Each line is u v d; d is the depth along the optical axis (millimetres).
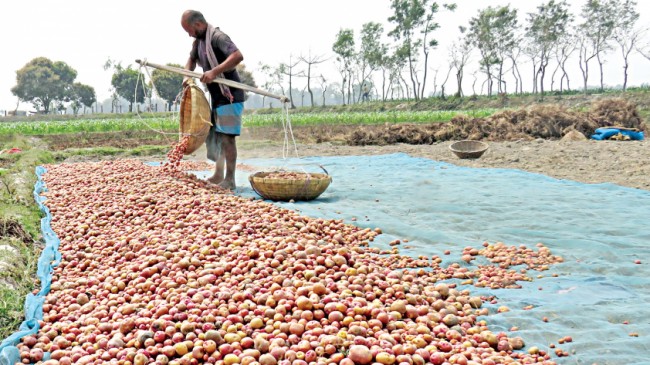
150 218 5668
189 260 4234
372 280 3873
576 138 19531
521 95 66750
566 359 3000
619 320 3471
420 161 12680
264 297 3533
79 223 5746
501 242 5348
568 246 5105
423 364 2891
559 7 68188
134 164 9602
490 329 3422
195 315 3285
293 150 17500
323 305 3391
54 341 3242
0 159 12547
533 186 8531
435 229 5848
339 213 6418
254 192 8141
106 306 3725
